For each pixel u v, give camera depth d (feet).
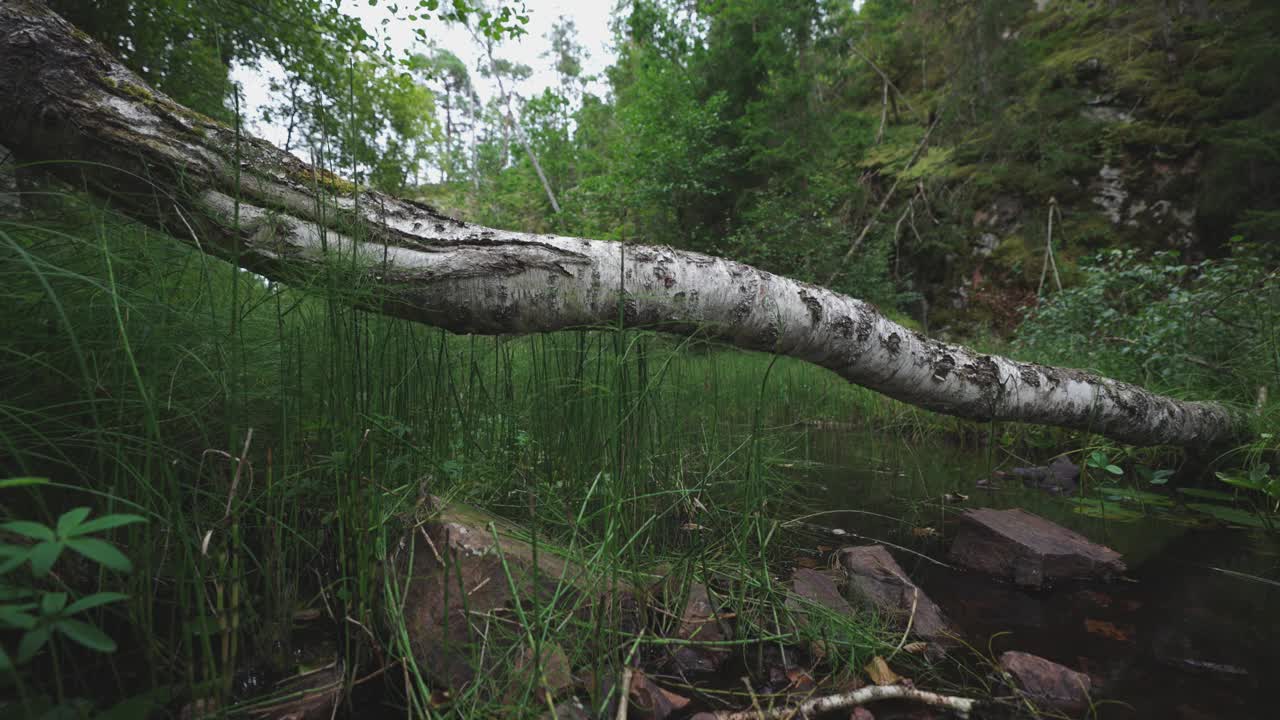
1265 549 6.63
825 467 10.75
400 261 4.88
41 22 4.01
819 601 4.75
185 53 11.74
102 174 4.22
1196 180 25.81
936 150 35.81
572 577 4.04
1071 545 5.91
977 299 28.94
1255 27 25.44
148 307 3.80
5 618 1.91
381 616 3.84
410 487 4.71
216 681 2.97
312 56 12.30
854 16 38.50
